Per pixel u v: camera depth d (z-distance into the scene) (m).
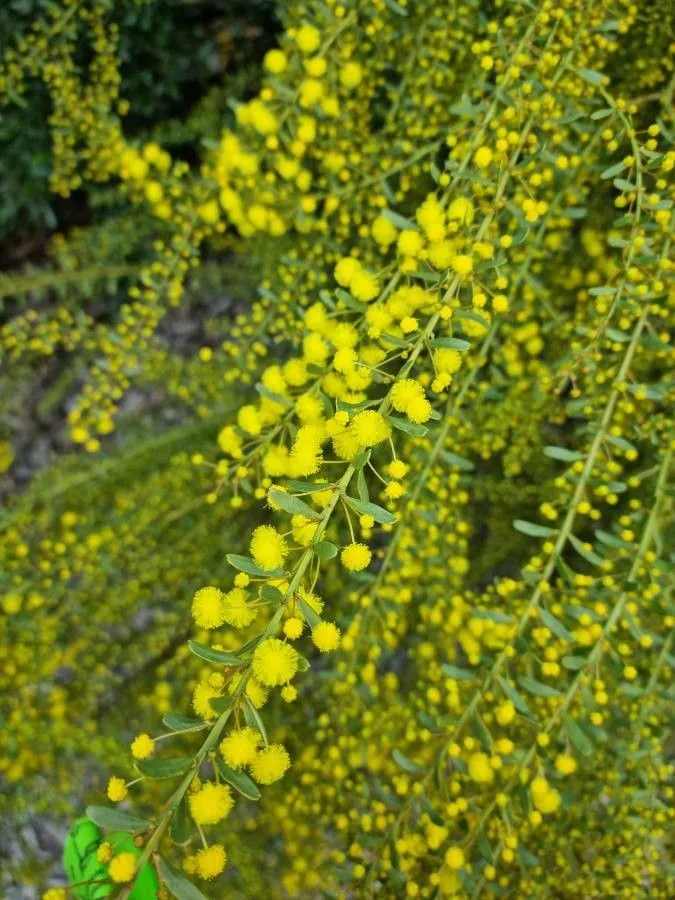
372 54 0.31
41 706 0.35
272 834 0.35
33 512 0.39
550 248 0.32
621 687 0.24
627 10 0.28
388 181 0.35
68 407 0.52
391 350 0.22
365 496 0.16
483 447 0.33
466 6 0.28
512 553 0.41
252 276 0.43
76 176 0.35
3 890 0.36
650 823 0.25
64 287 0.40
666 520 0.27
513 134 0.22
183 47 0.42
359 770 0.35
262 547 0.16
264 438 0.23
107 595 0.36
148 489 0.36
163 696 0.34
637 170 0.22
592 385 0.27
